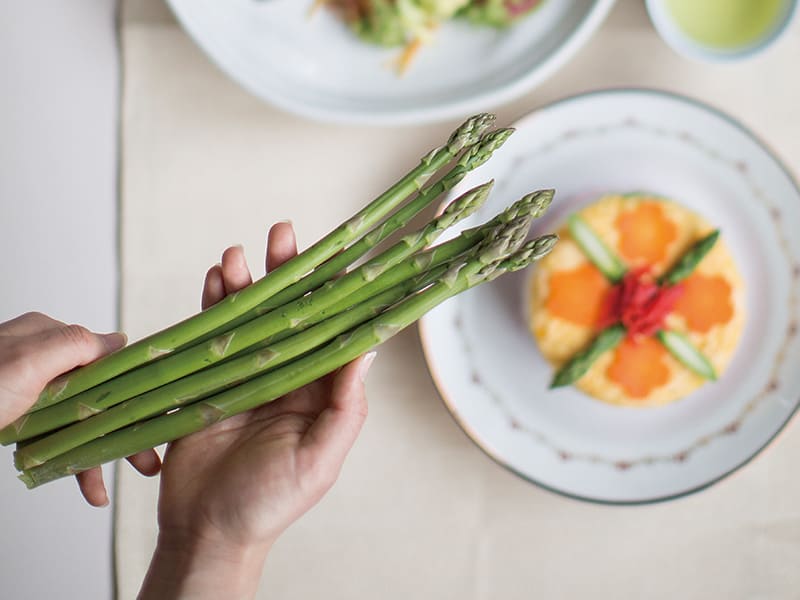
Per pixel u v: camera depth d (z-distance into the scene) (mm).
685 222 672
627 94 682
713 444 688
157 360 522
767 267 691
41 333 535
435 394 707
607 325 668
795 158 705
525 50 696
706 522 702
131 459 599
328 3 703
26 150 725
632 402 674
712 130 685
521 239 492
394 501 708
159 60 719
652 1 675
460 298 695
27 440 553
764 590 696
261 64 704
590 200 692
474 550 706
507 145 691
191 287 717
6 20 726
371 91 707
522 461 694
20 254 721
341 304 504
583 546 705
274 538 543
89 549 706
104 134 725
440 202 695
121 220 719
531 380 694
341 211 719
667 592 701
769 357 688
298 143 720
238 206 720
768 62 705
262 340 512
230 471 535
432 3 682
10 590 702
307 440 531
